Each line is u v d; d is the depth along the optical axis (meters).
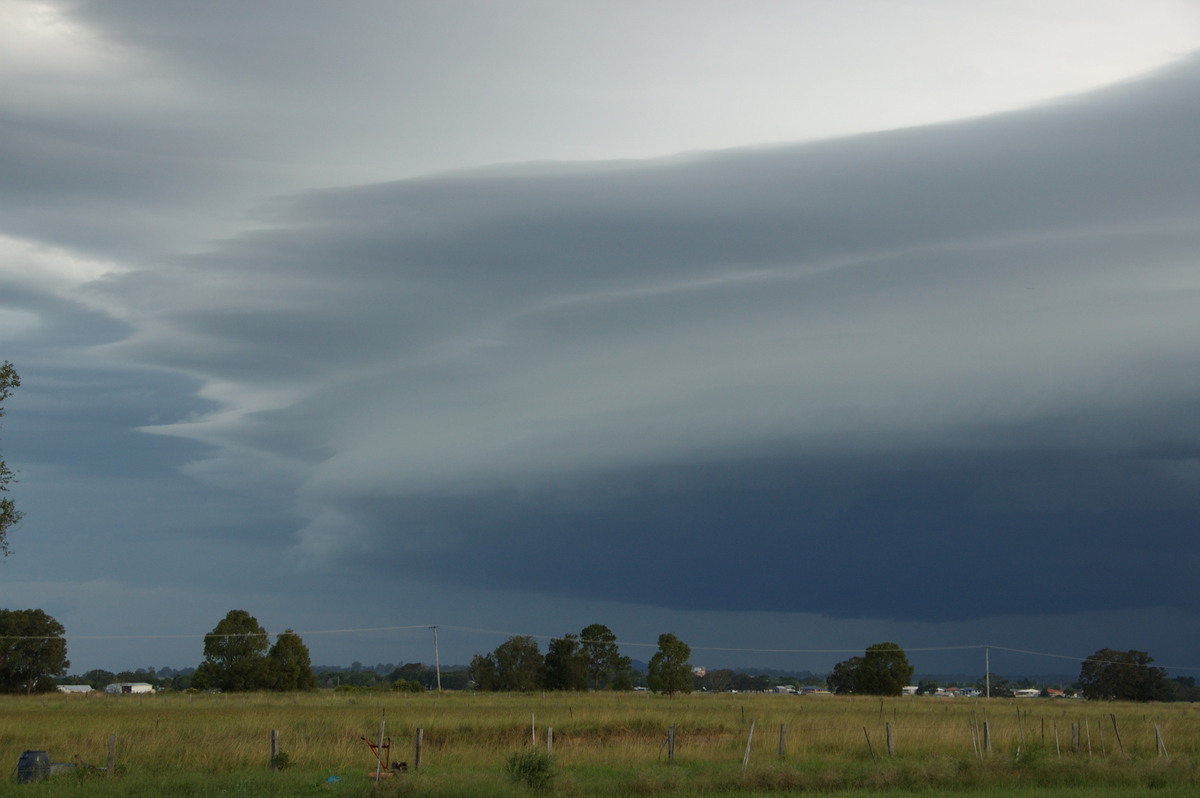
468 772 26.38
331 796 24.14
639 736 41.84
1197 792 25.56
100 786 24.50
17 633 107.69
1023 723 46.75
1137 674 116.94
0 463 29.92
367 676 198.88
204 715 52.09
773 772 27.41
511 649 121.69
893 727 41.97
